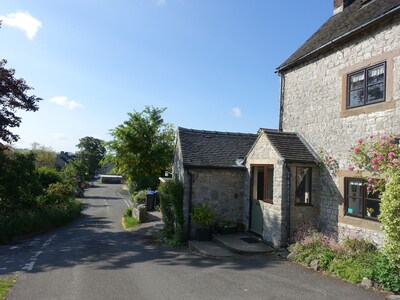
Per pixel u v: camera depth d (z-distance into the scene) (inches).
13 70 669.3
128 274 323.9
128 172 1043.3
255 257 392.2
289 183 416.8
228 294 263.1
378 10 370.9
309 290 269.4
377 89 354.3
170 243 498.9
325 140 423.5
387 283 264.1
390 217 266.5
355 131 375.9
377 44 354.9
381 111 342.3
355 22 397.4
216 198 527.8
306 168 430.6
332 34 438.3
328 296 255.0
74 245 504.4
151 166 1035.3
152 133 1043.3
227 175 535.2
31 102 687.7
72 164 2090.3
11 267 354.9
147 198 977.5
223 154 565.6
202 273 325.1
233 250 417.1
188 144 566.3
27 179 692.7
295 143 455.8
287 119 512.1
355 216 370.0
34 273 328.8
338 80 408.8
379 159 323.0
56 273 328.5
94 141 3324.3
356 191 372.5
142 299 253.9
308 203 425.1
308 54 451.5
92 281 300.2
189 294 264.2
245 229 518.9
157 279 305.3
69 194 997.2
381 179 325.7
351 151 376.5
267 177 470.9
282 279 300.5
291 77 507.8
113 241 545.3
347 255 329.4
